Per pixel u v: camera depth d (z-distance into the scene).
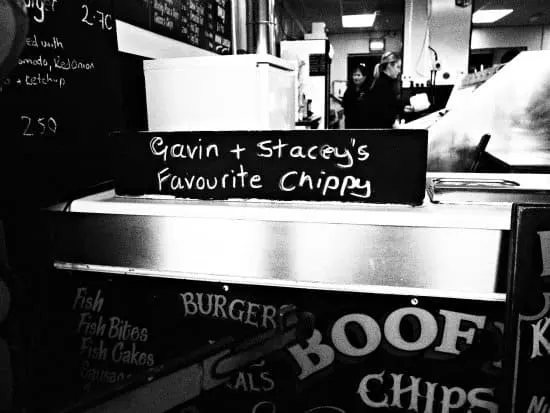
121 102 1.75
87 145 1.55
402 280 1.03
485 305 1.01
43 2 1.33
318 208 1.07
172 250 1.15
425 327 1.04
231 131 1.14
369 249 1.03
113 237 1.19
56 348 1.25
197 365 0.77
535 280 0.88
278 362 1.12
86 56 1.53
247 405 1.15
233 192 1.16
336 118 8.77
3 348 1.15
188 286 1.16
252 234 1.09
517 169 1.68
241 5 3.37
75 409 0.66
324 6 10.37
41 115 1.34
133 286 1.20
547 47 13.30
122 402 0.69
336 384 1.11
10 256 1.21
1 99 1.20
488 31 13.52
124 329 1.22
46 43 1.35
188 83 1.94
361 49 14.61
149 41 2.19
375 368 1.08
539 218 0.86
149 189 1.22
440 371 1.05
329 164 1.09
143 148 1.21
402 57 8.20
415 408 1.09
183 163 1.18
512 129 1.84
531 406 0.92
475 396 1.04
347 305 1.07
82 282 1.24
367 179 1.08
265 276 1.10
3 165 1.21
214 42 3.18
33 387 1.18
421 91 3.53
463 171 1.92
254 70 1.84
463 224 0.98
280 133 1.11
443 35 7.83
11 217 1.23
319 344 1.10
